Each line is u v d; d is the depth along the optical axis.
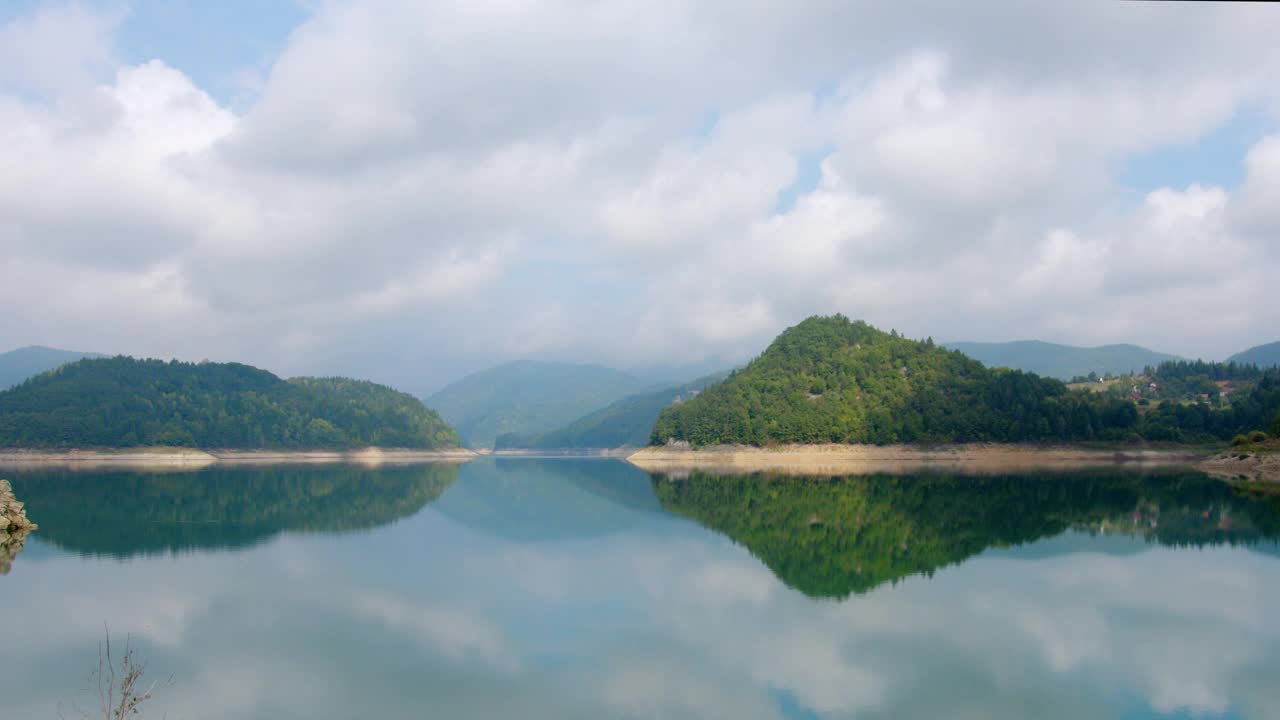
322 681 29.31
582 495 111.00
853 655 32.19
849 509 82.62
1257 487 105.94
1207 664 30.78
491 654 32.50
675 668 30.61
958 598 41.44
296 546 60.16
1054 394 193.75
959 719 25.34
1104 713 26.05
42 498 98.81
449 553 57.03
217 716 25.91
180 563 52.66
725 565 51.41
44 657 31.95
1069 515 75.25
